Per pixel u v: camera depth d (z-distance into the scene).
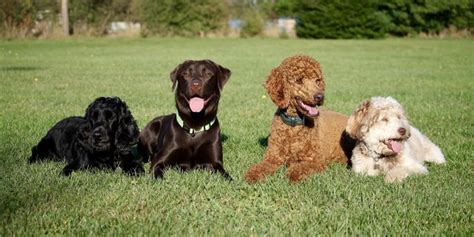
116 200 5.09
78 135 6.41
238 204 5.15
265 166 6.29
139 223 4.48
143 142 7.70
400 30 53.88
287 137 6.47
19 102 11.99
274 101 6.53
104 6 49.69
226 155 7.51
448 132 9.11
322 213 4.81
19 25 43.88
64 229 4.39
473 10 51.22
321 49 37.62
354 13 51.97
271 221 4.65
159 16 51.94
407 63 26.92
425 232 4.39
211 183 5.67
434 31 53.41
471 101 13.21
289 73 6.34
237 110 11.57
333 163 7.07
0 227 4.34
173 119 6.96
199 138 6.65
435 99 13.64
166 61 26.31
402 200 5.16
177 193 5.32
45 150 7.05
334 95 14.44
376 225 4.46
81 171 6.24
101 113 6.33
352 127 6.72
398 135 6.28
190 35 53.12
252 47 38.84
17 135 8.27
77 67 22.25
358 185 5.64
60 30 45.88
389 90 15.69
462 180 6.04
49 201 5.00
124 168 6.47
